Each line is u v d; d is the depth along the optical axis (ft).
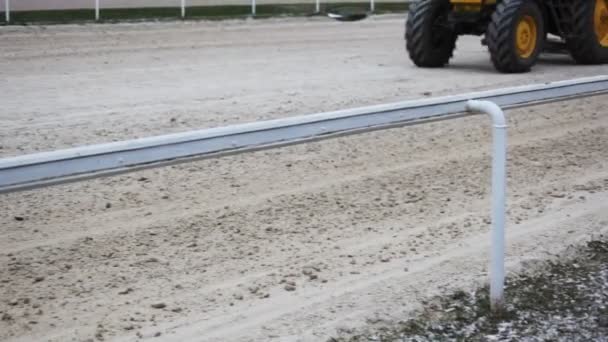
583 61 52.13
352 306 17.60
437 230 22.43
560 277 19.26
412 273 19.40
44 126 33.45
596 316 17.26
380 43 65.36
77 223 22.41
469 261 20.17
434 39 51.03
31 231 21.75
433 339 16.19
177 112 36.37
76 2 79.20
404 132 33.42
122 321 16.78
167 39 63.98
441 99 16.87
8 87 42.60
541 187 26.66
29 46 58.13
